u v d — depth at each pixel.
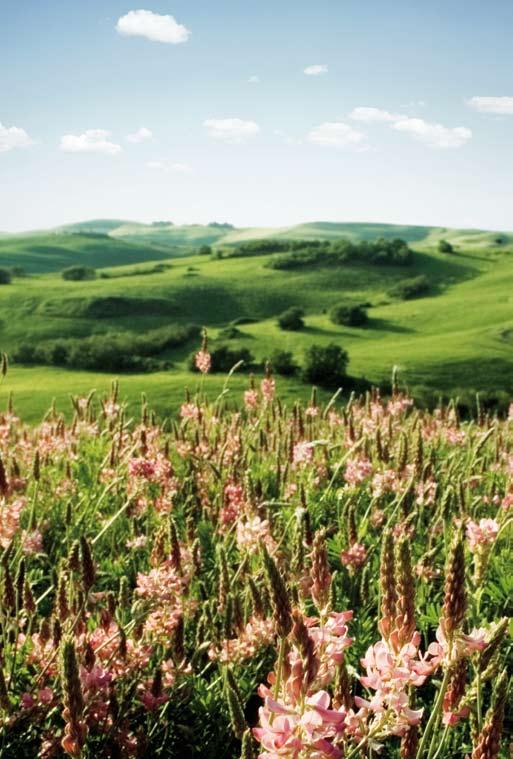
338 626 2.99
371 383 122.81
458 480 8.48
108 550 8.08
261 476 9.38
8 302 197.00
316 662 2.71
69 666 3.33
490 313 185.38
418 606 6.20
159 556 5.52
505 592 6.25
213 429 10.82
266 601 5.48
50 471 9.83
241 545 5.97
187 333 166.00
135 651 4.75
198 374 131.12
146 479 7.48
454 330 174.62
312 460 9.50
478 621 5.05
